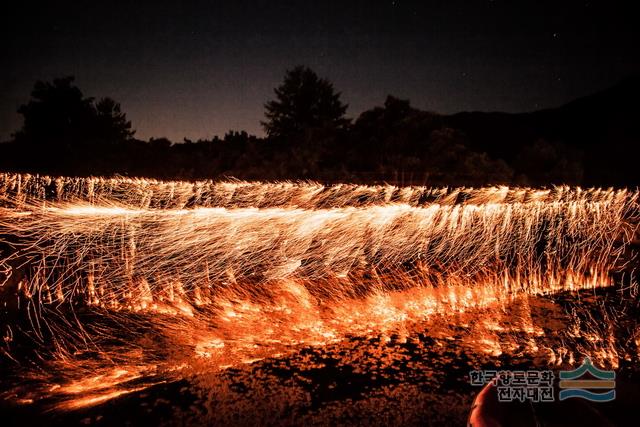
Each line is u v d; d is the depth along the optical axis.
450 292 5.65
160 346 4.04
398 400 3.21
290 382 3.45
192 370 3.62
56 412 3.01
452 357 3.92
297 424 2.90
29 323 4.37
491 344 4.20
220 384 3.41
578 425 2.42
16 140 21.75
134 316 4.66
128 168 20.39
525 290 5.78
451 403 3.18
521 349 4.11
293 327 4.52
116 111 24.95
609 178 13.34
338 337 4.32
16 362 3.69
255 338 4.25
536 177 17.73
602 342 4.29
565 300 5.44
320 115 34.59
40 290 4.89
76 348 3.97
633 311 5.10
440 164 16.42
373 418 2.98
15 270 5.02
